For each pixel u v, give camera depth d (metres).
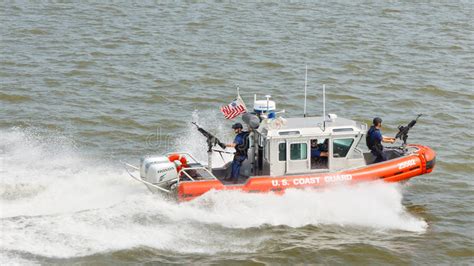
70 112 46.34
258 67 58.59
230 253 28.25
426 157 33.56
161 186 31.36
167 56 60.97
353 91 52.78
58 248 27.38
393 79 56.12
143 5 82.06
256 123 31.70
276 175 31.81
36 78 53.25
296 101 50.34
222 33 70.00
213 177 31.67
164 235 28.98
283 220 30.86
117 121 45.09
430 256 29.02
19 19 72.94
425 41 68.75
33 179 34.06
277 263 27.77
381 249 29.16
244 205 31.03
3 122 43.97
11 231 28.16
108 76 54.62
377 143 33.31
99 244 27.89
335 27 73.88
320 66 59.28
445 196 35.28
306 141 31.73
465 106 50.00
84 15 76.00
